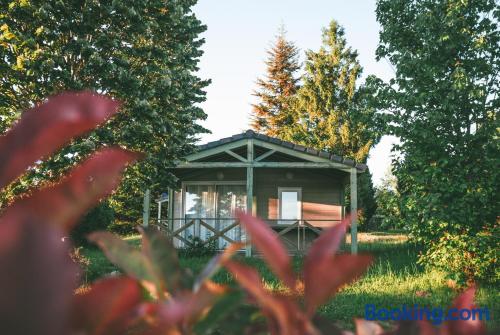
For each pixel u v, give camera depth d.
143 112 10.12
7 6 9.06
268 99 35.44
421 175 8.66
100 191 0.26
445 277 8.09
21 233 0.17
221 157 14.11
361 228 26.86
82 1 9.56
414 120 9.30
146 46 11.00
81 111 0.22
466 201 8.21
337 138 26.06
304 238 13.57
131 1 10.27
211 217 14.59
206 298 0.34
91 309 0.25
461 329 0.41
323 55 27.58
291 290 0.33
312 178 14.45
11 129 0.22
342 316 6.05
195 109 15.25
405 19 10.29
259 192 14.48
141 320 0.32
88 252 11.63
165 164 11.78
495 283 7.93
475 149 8.48
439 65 9.04
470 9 9.03
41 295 0.17
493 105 8.89
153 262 0.40
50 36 9.09
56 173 7.34
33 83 8.69
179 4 13.65
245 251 12.96
